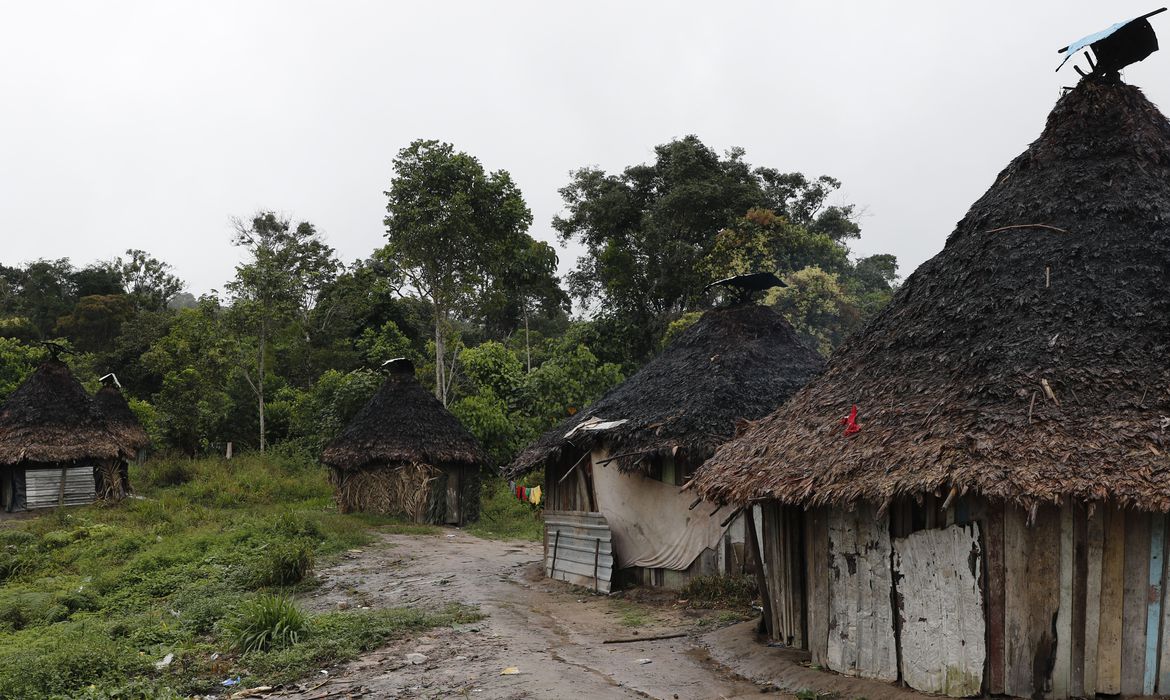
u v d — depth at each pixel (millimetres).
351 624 11617
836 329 36344
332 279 45562
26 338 47781
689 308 38094
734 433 13359
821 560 9328
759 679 9156
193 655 10828
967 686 7809
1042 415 7543
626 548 14867
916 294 9969
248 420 38469
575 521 15539
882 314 10344
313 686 9281
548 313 44594
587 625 11953
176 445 36688
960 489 7301
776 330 15945
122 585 16312
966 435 7637
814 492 8422
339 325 44875
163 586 15844
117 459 27438
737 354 15000
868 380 9477
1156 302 8195
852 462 8344
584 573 14953
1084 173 9344
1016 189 9758
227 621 12086
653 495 14531
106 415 30500
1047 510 7566
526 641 10891
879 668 8617
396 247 31922
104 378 32469
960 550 7906
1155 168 9367
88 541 20391
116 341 47062
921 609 8234
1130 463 7090
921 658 8203
